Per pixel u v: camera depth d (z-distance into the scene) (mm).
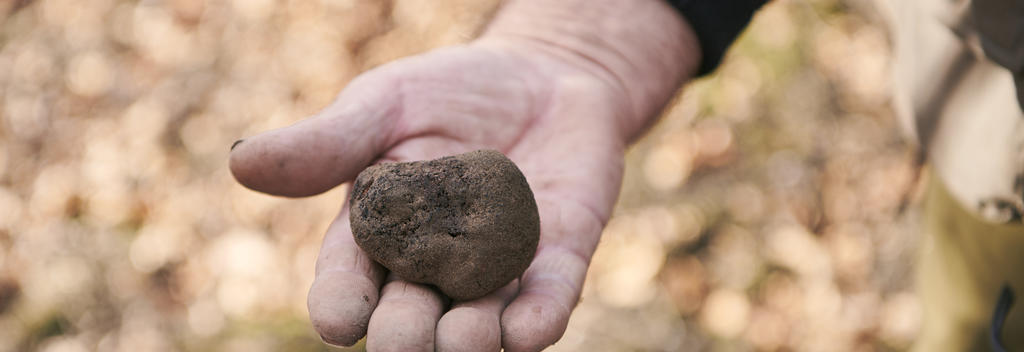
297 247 868
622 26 497
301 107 949
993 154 434
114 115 950
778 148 890
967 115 446
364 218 385
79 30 1003
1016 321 519
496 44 485
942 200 557
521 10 506
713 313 817
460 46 469
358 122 416
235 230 875
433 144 437
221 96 954
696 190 878
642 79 501
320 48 976
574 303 400
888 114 898
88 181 904
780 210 864
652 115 514
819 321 819
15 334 788
